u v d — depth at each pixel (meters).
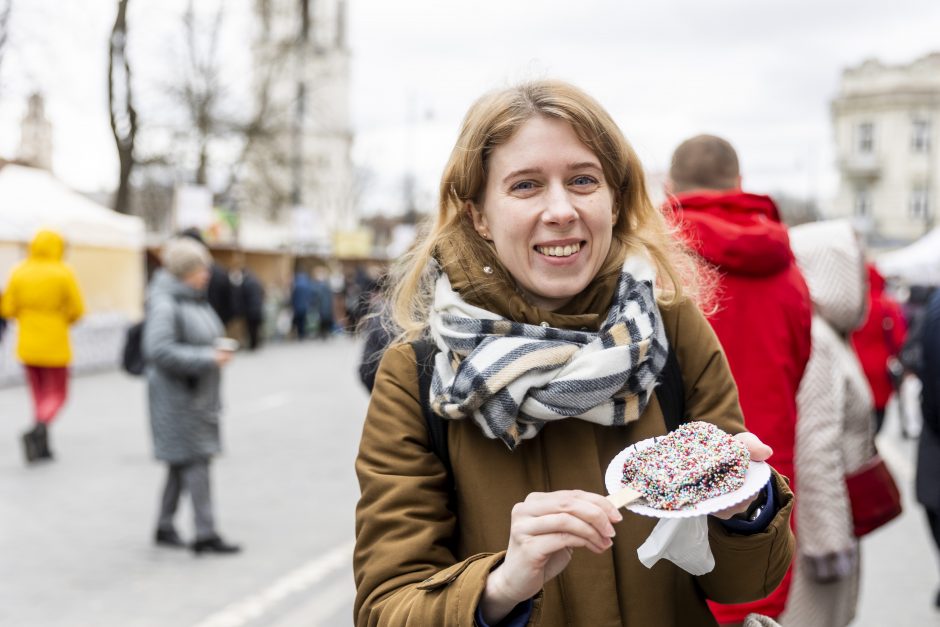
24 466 8.76
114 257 17.97
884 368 7.11
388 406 1.70
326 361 20.52
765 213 3.08
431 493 1.64
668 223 2.05
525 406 1.58
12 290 9.02
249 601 5.20
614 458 1.57
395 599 1.52
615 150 1.72
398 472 1.65
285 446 9.91
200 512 6.08
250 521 6.90
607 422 1.62
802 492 3.42
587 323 1.68
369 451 1.68
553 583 1.62
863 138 69.44
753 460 1.57
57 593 5.30
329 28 56.75
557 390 1.56
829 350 3.53
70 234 16.20
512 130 1.68
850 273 3.59
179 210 21.77
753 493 1.48
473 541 1.63
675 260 1.91
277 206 32.72
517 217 1.67
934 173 68.00
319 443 10.11
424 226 1.99
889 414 13.32
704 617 1.70
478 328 1.64
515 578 1.40
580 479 1.63
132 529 6.66
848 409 3.58
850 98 69.38
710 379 1.77
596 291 1.74
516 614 1.45
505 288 1.70
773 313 2.94
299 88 33.91
